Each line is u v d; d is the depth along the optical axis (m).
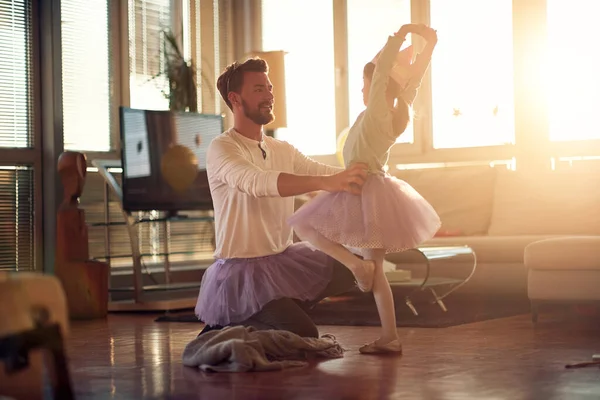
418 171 7.63
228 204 4.00
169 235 8.17
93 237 7.62
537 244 5.07
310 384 3.12
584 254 4.95
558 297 5.04
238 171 3.84
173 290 7.21
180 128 7.20
